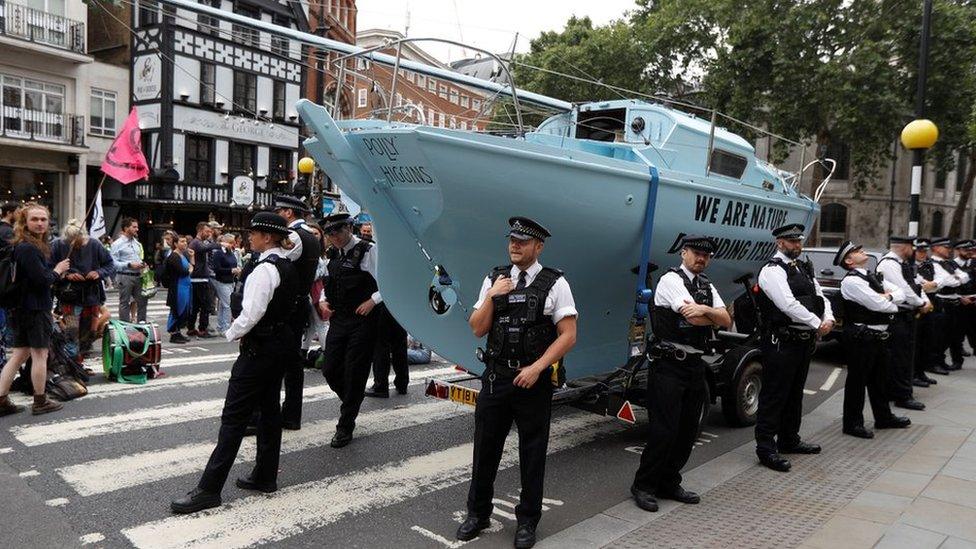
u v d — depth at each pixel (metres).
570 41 28.64
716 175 7.41
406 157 4.77
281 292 4.23
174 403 6.52
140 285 9.91
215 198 26.20
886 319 6.50
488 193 4.96
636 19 25.97
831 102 20.31
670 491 4.71
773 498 4.80
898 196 34.97
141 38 24.91
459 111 8.57
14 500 4.17
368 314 5.55
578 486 4.98
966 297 10.10
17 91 21.08
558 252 5.59
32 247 5.69
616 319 6.40
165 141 24.59
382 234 5.31
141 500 4.26
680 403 4.57
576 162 5.28
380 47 5.60
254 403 4.30
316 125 4.87
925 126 10.59
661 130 7.10
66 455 4.98
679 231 6.37
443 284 5.56
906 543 4.00
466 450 5.60
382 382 7.27
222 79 26.30
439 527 4.10
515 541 3.86
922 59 11.09
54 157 22.11
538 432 3.85
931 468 5.51
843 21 20.36
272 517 4.13
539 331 3.80
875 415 6.82
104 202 25.03
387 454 5.44
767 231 7.67
